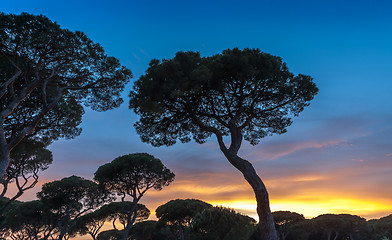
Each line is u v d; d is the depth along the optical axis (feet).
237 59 42.57
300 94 47.67
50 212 98.27
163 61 44.88
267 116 54.34
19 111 48.29
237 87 45.65
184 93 42.75
